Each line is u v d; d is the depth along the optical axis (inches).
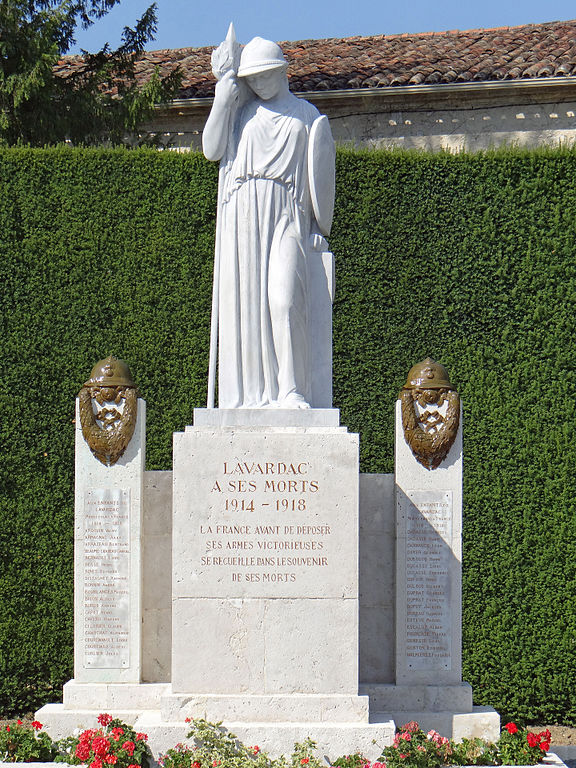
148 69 690.2
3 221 475.2
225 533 314.7
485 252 474.3
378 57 661.9
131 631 338.3
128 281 474.0
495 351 465.1
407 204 482.6
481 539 449.1
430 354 470.9
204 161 482.6
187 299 473.7
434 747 300.8
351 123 627.8
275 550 314.2
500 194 478.0
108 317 470.9
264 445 316.2
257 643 311.9
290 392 327.6
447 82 612.1
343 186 485.4
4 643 441.1
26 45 605.9
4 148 482.0
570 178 474.0
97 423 341.7
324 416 323.0
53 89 627.5
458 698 336.2
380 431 470.0
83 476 342.0
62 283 471.5
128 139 633.0
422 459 344.5
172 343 470.9
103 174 481.4
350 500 315.0
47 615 443.2
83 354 466.6
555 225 470.6
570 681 439.8
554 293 465.7
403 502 344.5
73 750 301.0
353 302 477.4
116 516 340.8
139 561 339.9
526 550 447.2
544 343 462.0
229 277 332.8
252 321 329.7
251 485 315.6
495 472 452.4
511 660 442.3
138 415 343.0
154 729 302.0
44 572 445.4
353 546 314.0
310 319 343.6
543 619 443.2
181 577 314.2
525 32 681.0
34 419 457.1
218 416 323.3
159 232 478.0
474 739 313.0
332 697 307.9
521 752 306.2
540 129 615.5
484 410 458.6
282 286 328.5
